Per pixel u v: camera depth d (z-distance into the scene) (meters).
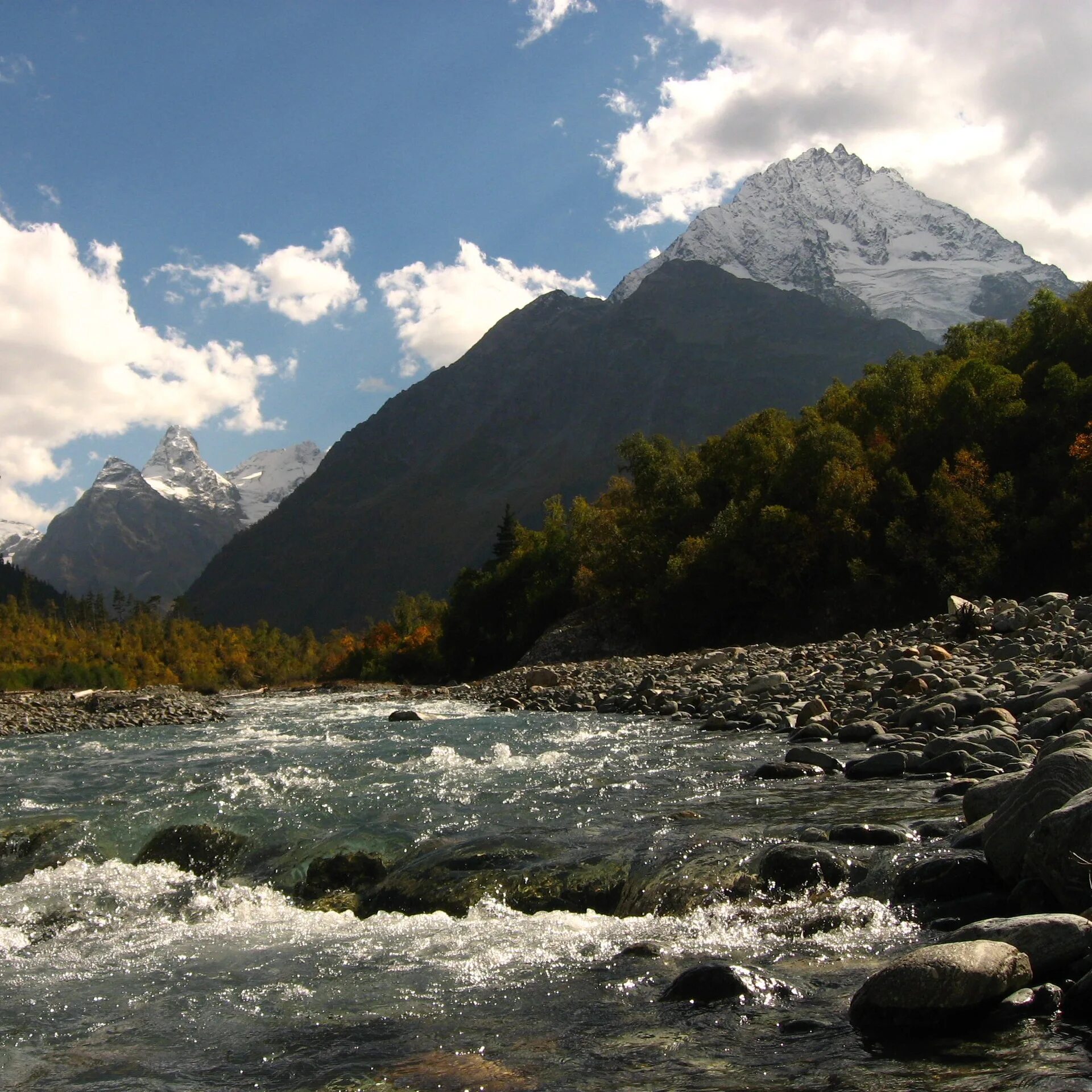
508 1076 5.12
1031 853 6.67
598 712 26.56
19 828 12.86
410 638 122.06
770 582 63.09
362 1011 6.42
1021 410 61.22
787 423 78.06
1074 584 51.88
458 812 12.23
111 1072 5.71
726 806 11.33
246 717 40.56
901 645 26.66
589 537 85.56
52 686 109.62
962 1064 4.72
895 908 7.34
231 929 9.09
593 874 9.20
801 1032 5.30
